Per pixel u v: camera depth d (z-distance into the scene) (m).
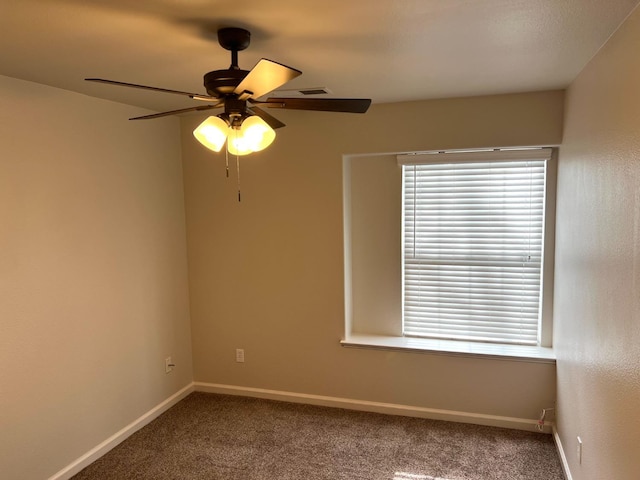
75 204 2.83
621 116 1.74
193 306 3.97
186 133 3.79
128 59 2.16
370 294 3.74
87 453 2.95
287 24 1.73
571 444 2.60
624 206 1.69
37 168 2.58
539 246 3.35
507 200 3.38
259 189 3.67
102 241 3.04
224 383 3.97
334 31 1.80
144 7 1.56
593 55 2.16
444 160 3.38
